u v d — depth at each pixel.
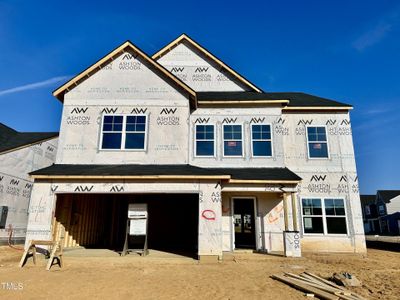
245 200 14.92
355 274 9.66
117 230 16.70
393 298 6.91
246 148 14.91
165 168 12.82
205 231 11.38
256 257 11.98
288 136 15.41
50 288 7.26
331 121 15.55
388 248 20.00
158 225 16.64
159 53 18.36
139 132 14.02
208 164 14.73
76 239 14.55
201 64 18.44
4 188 16.50
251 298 6.65
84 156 13.64
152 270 9.60
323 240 14.00
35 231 11.38
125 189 11.79
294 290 7.41
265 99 15.34
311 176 14.83
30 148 18.64
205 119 15.36
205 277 8.62
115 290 7.14
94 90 14.45
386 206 53.00
